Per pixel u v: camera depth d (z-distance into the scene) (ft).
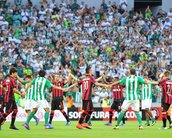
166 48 286.25
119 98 179.22
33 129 154.51
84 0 311.88
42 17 285.43
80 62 258.37
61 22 284.61
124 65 263.08
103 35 284.00
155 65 271.28
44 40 270.26
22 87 210.59
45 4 292.81
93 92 230.27
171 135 133.28
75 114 217.77
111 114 179.52
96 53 271.28
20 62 247.09
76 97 228.22
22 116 209.67
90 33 284.00
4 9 283.18
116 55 272.31
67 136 127.44
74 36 277.85
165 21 308.19
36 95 152.05
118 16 302.66
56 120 214.90
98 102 228.22
